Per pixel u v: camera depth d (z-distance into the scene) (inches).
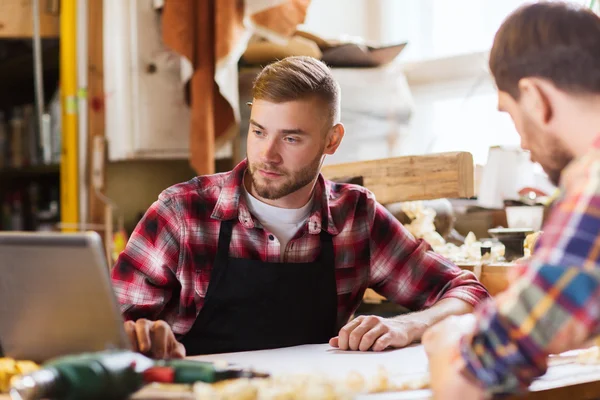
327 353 58.4
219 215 71.1
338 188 76.8
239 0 102.7
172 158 113.3
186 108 110.1
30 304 46.6
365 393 42.5
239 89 112.0
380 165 87.5
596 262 33.7
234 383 39.3
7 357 48.9
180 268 71.2
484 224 96.7
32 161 130.9
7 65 133.9
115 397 39.5
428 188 82.2
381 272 77.0
